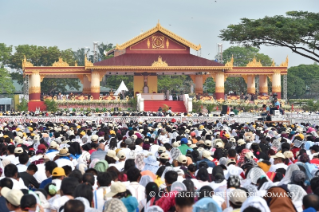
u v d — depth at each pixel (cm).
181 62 7450
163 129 2572
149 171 1312
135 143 1942
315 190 1040
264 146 1902
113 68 7231
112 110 7006
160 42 7706
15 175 1209
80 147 1848
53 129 2864
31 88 7250
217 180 1150
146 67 7225
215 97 7531
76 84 11144
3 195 967
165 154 1473
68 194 1019
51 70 7269
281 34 4150
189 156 1578
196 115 5162
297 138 2183
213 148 1911
